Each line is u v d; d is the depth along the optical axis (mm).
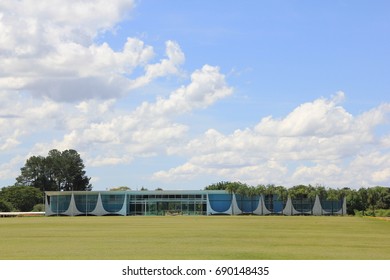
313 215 190250
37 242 55719
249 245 52750
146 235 67188
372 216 179375
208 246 51406
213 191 189625
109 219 137875
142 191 188375
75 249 48094
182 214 188375
